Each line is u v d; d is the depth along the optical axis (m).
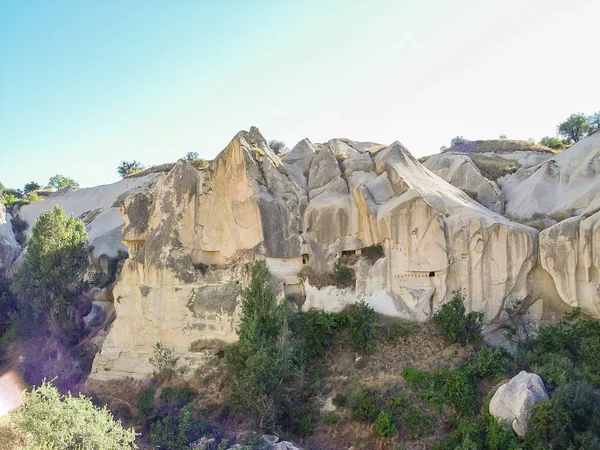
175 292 33.56
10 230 64.62
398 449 22.22
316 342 29.42
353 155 37.50
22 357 40.22
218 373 30.39
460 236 29.83
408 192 30.97
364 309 29.47
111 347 35.31
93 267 47.25
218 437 24.20
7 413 22.98
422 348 27.75
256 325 26.52
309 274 32.47
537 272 29.50
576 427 20.36
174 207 35.16
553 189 36.25
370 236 31.67
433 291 30.05
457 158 42.50
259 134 37.28
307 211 33.66
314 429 24.77
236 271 32.84
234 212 33.66
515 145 51.31
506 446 20.66
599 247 26.11
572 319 27.22
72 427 20.12
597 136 38.56
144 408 27.14
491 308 29.11
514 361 26.38
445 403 23.89
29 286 40.97
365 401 24.59
